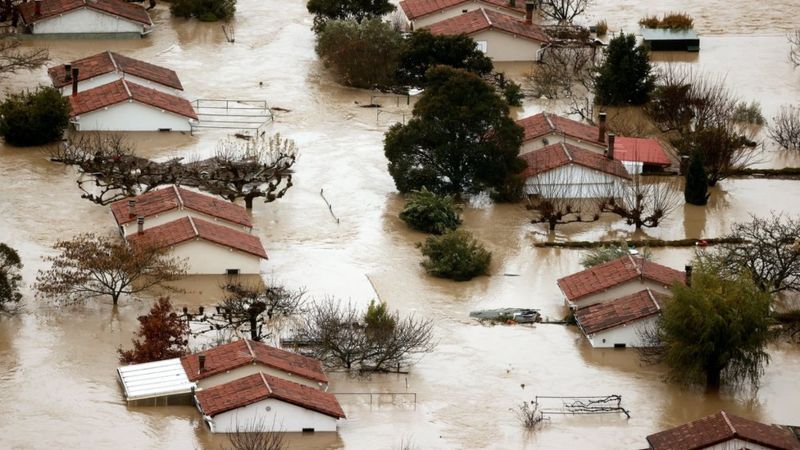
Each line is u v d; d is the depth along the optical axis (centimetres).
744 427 14712
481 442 15300
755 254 18425
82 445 14812
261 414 15138
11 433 14975
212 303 17650
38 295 17500
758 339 16300
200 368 15688
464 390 16275
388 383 16325
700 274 16762
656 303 17138
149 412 15425
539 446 15275
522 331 17500
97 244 17762
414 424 15562
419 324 17412
